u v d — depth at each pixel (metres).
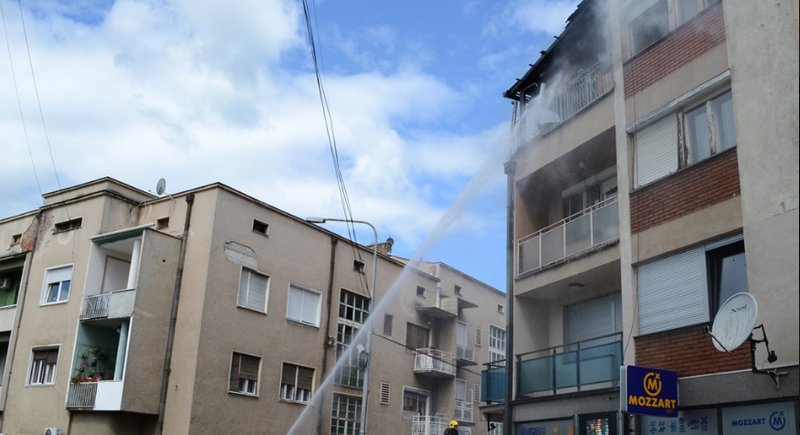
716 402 11.45
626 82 15.02
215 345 27.50
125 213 30.88
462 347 38.59
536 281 16.80
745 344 11.20
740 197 11.78
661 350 12.80
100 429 26.38
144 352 26.73
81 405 26.88
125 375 26.02
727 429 11.35
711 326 11.85
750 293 10.95
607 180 16.94
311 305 32.16
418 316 37.28
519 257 17.78
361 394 33.25
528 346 17.27
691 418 12.02
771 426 10.65
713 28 13.05
